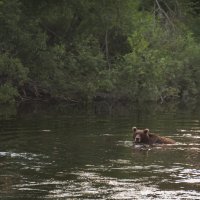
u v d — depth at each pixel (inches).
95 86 2294.5
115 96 2425.0
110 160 876.6
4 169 791.7
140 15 2812.5
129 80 2348.7
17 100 2304.4
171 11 3075.8
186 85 2812.5
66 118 1583.4
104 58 2618.1
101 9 2495.1
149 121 1535.4
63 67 2354.8
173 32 2876.5
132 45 2409.0
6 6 2144.4
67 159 877.8
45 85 2284.7
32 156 901.8
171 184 705.0
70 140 1105.4
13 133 1205.1
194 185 700.7
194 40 3159.5
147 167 816.9
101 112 1839.3
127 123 1465.3
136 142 1079.6
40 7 2464.3
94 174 763.4
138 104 2300.7
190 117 1688.0
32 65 2251.5
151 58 2351.1
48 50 2288.4
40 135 1176.2
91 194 652.7
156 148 1016.9
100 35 2679.6
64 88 2284.7
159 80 2406.5
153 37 2674.7
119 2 2534.5
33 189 675.4
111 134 1213.1
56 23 2554.1
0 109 1872.5
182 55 2783.0
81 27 2554.1
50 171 780.6
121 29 2652.6
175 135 1219.2
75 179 730.8
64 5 2463.1
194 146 1046.4
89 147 1015.0
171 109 2037.4
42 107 2018.9
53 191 666.2
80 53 2336.4
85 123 1445.6
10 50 2172.7
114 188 681.6
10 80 2188.7
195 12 3627.0
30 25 2256.4
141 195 649.6
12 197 637.9
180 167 818.2
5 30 2156.7
